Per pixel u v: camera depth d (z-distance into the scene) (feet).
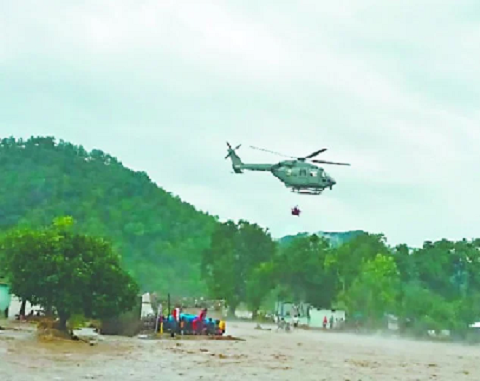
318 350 161.89
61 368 87.10
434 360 151.23
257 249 531.91
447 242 487.61
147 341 156.87
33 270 144.56
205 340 176.35
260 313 464.65
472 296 419.54
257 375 93.81
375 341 251.39
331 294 448.24
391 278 385.91
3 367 83.61
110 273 147.95
